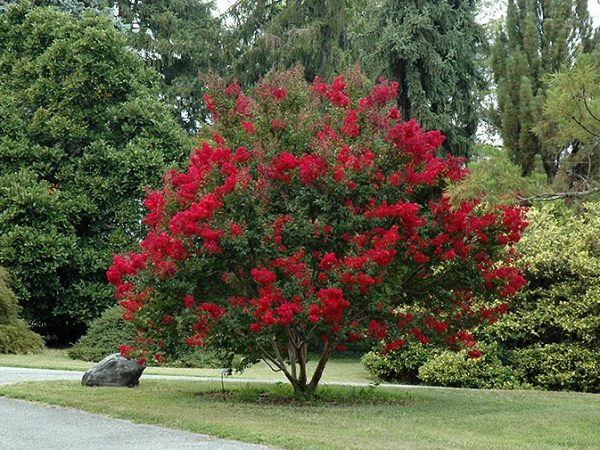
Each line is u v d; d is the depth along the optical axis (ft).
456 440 23.12
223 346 32.68
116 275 31.60
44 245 67.67
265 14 108.68
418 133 32.76
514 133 65.87
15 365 54.08
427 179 32.07
